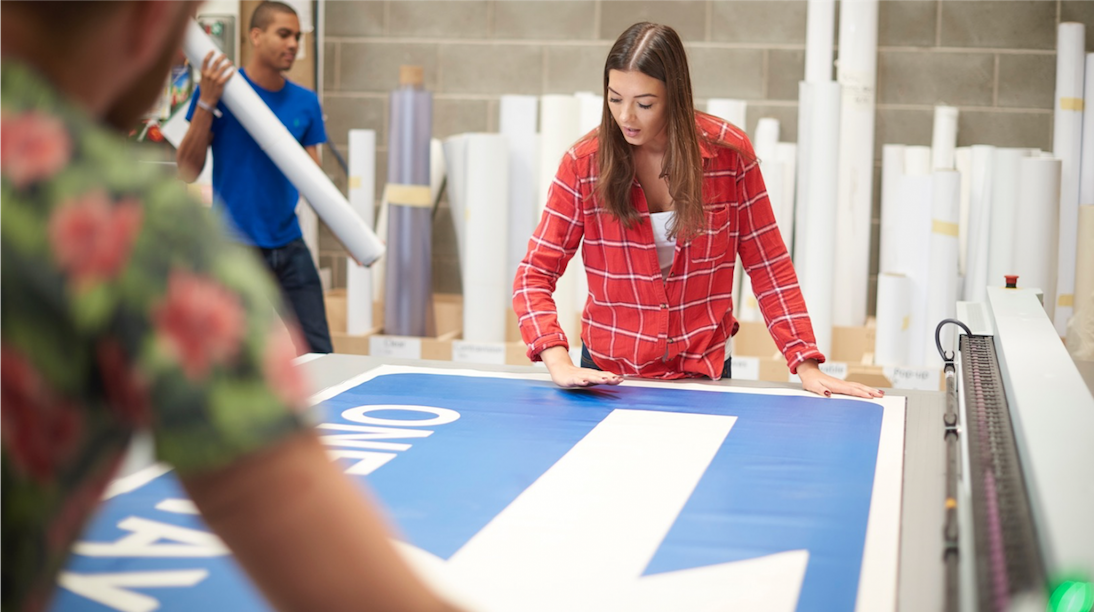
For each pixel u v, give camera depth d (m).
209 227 0.46
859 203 3.82
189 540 1.05
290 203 3.42
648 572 1.00
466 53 4.31
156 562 1.00
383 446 1.43
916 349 3.60
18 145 0.43
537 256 1.99
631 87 1.76
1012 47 4.03
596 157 1.92
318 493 0.46
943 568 0.97
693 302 1.97
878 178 4.15
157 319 0.43
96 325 0.43
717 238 1.94
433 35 4.32
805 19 4.09
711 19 4.15
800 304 1.94
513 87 4.30
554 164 3.78
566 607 0.92
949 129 3.92
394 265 3.78
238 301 0.45
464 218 3.96
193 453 0.44
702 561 1.02
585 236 2.00
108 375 0.44
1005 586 0.73
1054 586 0.67
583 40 4.24
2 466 0.44
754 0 4.12
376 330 3.88
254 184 3.34
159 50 0.50
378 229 4.09
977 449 1.12
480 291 3.74
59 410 0.44
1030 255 3.42
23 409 0.44
